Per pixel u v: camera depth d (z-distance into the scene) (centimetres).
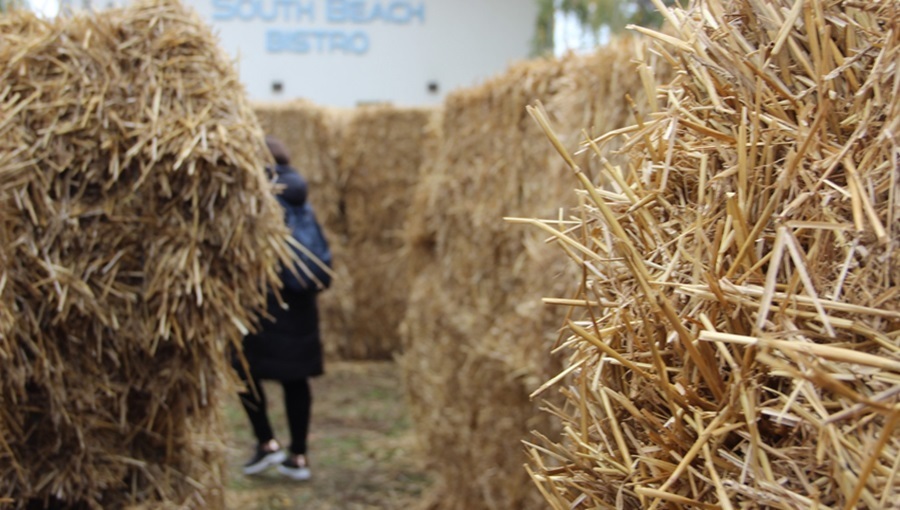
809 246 126
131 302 259
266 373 459
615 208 152
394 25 1631
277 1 1586
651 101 160
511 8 1653
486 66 1659
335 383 775
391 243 883
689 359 131
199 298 254
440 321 463
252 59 1594
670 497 126
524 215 360
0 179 245
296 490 486
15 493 254
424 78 1645
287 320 458
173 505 268
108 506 268
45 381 250
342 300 870
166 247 260
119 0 283
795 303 119
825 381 107
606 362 146
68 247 253
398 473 516
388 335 884
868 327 115
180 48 272
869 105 124
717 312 128
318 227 463
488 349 384
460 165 450
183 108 264
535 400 330
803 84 136
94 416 260
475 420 406
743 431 123
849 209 123
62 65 261
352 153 879
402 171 878
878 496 107
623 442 139
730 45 142
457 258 445
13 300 243
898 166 118
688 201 146
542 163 346
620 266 148
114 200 257
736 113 140
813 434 115
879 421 109
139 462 267
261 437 498
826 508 111
